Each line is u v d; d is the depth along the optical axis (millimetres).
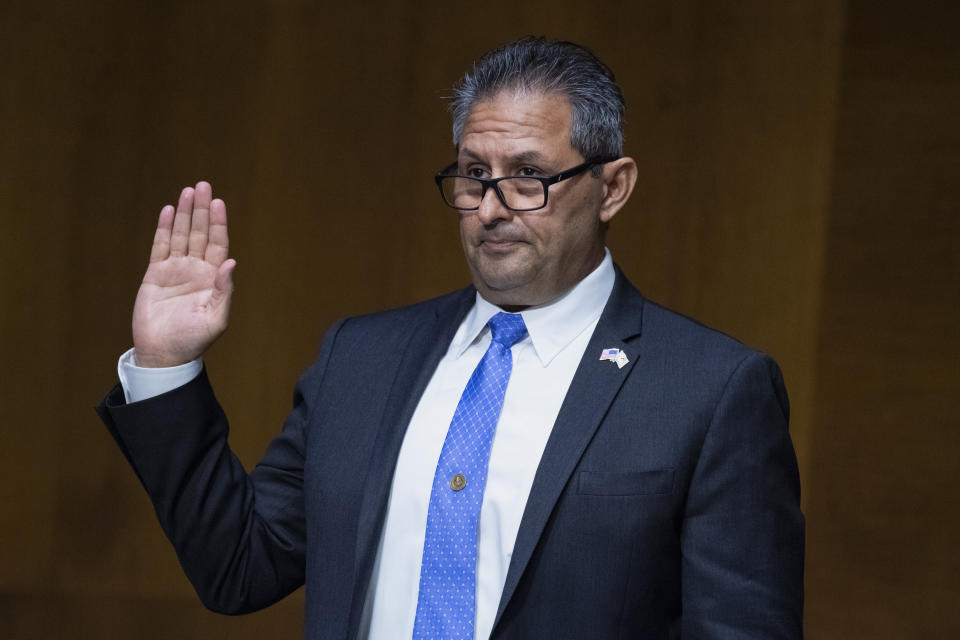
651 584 5816
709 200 18438
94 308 19312
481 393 6262
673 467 5855
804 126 18047
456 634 5836
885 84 17672
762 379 6098
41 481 19172
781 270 18109
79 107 19406
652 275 18594
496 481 6023
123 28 19422
